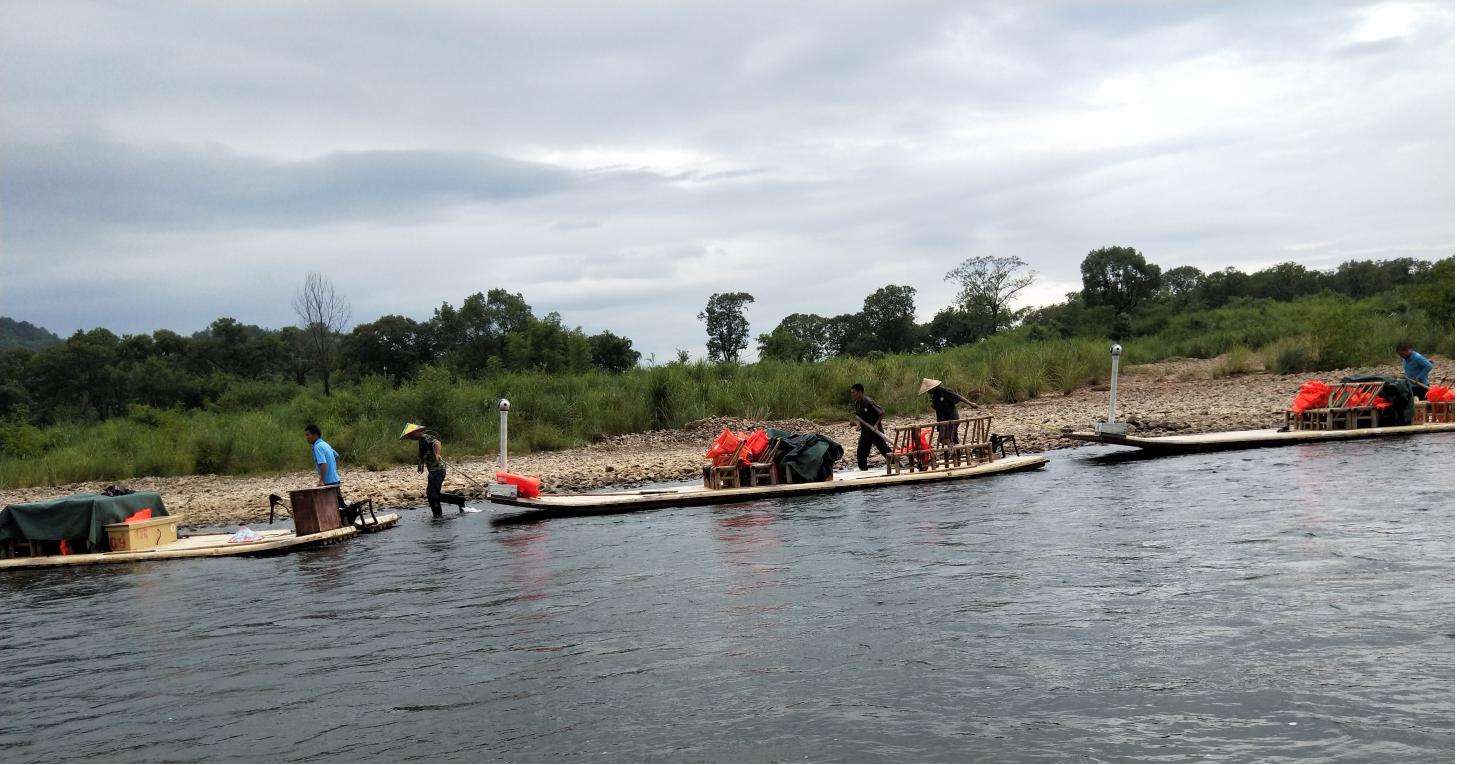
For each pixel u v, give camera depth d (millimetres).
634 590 9875
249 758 6117
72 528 13516
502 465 16609
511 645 8141
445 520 15875
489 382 31719
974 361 34500
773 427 27688
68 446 27078
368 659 7953
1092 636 7609
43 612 10344
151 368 54188
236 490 21031
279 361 61188
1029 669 6965
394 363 55312
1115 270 67000
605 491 18938
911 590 9258
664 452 24766
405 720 6594
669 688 6930
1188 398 28812
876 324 65250
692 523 13992
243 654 8305
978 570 9930
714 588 9766
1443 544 10016
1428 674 6531
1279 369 32938
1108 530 11641
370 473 22969
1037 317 65875
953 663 7156
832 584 9656
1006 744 5793
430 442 16250
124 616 9977
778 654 7543
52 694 7484
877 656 7391
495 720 6516
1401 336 34625
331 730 6484
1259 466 16234
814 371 32281
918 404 29406
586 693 6914
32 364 54625
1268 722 5926
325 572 11805
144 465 24641
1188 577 9195
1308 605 8117
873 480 16641
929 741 5879
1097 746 5723
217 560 13070
